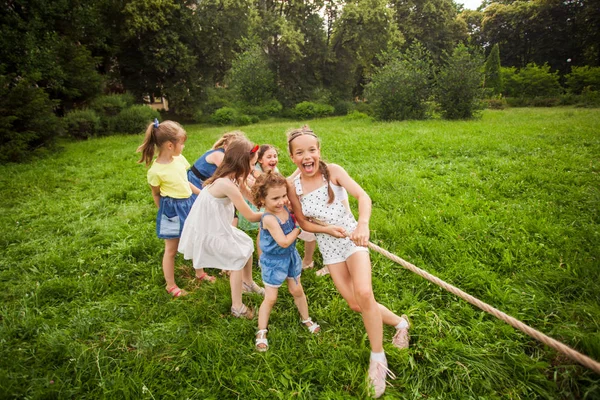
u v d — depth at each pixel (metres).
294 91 29.20
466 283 3.12
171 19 21.41
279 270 2.60
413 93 17.48
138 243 4.17
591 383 2.11
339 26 28.28
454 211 4.58
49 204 5.79
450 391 2.22
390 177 6.12
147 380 2.33
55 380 2.33
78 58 15.97
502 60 43.62
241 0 23.00
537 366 2.25
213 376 2.37
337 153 8.62
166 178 3.14
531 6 38.53
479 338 2.53
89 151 11.43
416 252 3.76
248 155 2.85
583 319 2.60
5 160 9.80
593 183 5.21
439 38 35.16
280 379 2.30
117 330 2.79
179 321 2.88
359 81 36.47
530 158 6.88
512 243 3.65
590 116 14.20
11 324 2.84
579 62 38.53
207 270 3.72
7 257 4.04
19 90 10.82
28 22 14.52
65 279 3.49
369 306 2.19
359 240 2.20
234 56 25.47
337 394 2.20
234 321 2.83
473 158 7.39
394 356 2.40
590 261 3.20
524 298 2.88
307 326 2.78
